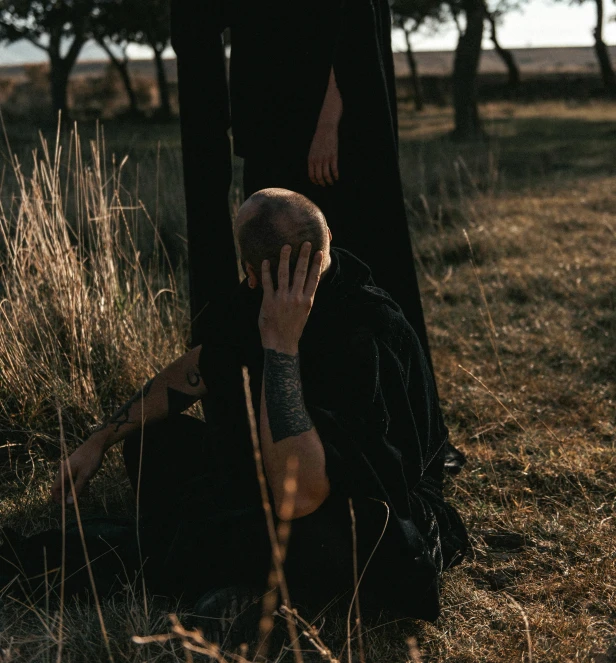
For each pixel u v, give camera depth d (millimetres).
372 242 2996
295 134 2996
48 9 23484
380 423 2064
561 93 34531
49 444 3326
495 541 2756
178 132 18219
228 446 2215
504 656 2164
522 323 4988
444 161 11391
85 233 5168
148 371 3631
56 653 2076
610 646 2191
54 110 24891
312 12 2887
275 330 1998
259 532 2090
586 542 2686
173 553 2188
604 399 3926
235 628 2076
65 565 2312
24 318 3723
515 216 8102
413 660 2152
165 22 24281
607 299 5402
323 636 2188
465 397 3904
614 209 8602
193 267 3150
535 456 3320
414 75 33969
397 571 2109
